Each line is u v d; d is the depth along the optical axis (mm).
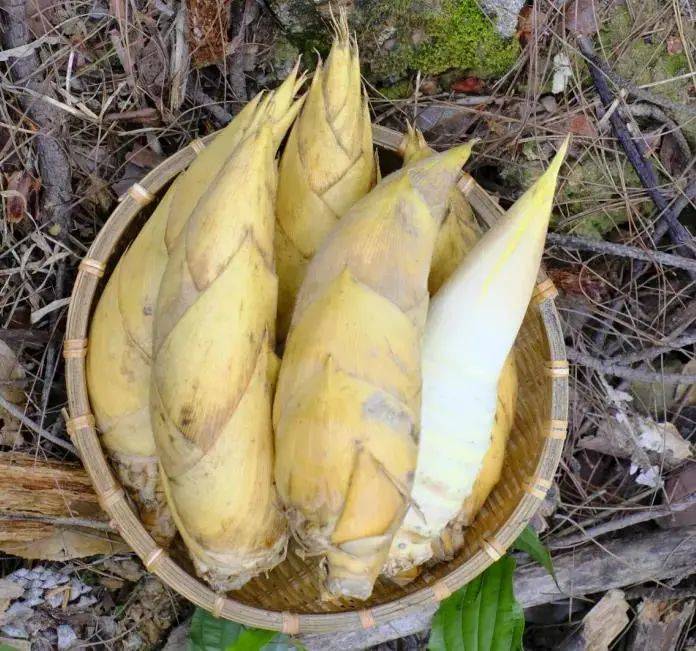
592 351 809
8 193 699
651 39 779
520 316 571
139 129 729
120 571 741
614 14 771
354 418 520
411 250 546
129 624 745
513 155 773
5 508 683
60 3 698
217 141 595
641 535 779
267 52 739
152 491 630
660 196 770
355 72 610
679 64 783
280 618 624
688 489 792
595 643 779
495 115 759
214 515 559
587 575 768
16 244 708
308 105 622
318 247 612
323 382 519
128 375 605
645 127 794
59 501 697
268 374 566
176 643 739
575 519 802
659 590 783
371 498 522
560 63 760
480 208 678
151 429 602
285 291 635
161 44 721
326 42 728
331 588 542
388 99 747
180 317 538
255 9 730
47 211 715
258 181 538
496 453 649
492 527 666
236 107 751
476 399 580
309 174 618
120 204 650
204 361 537
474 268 563
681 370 822
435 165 556
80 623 733
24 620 716
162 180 659
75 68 714
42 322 733
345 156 617
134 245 619
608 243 770
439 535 625
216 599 620
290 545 680
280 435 545
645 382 821
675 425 822
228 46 728
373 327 527
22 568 728
